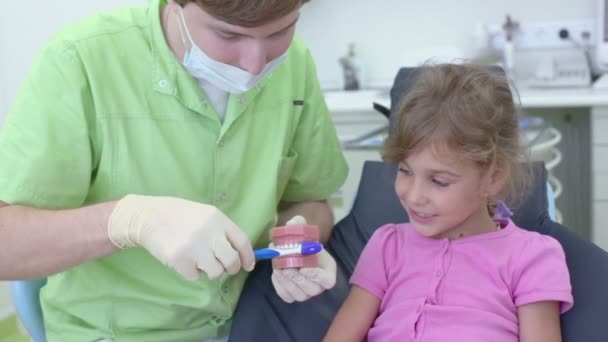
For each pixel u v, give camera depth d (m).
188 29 1.10
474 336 1.13
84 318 1.29
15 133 1.14
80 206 1.21
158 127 1.23
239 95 1.26
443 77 1.19
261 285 1.30
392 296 1.24
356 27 3.22
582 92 2.61
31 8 2.96
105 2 2.90
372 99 2.79
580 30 2.96
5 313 2.93
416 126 1.12
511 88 1.24
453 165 1.11
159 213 1.06
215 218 1.06
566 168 3.10
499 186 1.19
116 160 1.20
